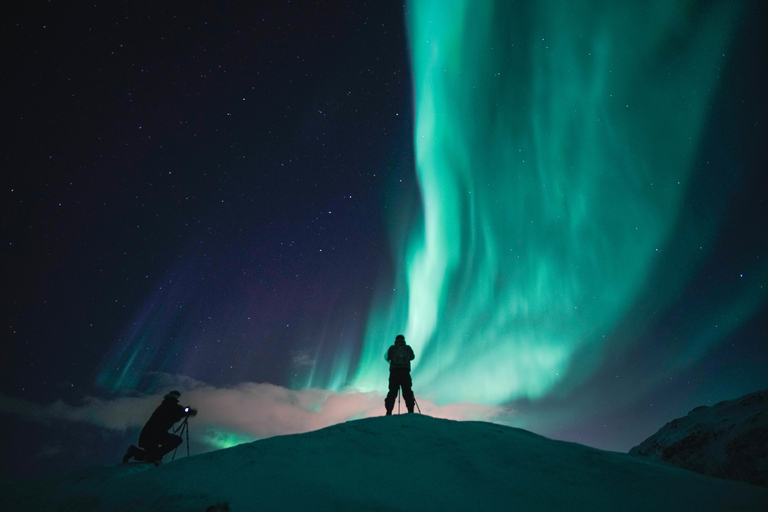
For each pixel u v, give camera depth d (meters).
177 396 6.00
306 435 4.08
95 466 4.57
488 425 4.33
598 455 3.52
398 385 7.22
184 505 2.69
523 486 3.00
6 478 4.20
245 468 3.27
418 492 2.89
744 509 2.61
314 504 2.68
